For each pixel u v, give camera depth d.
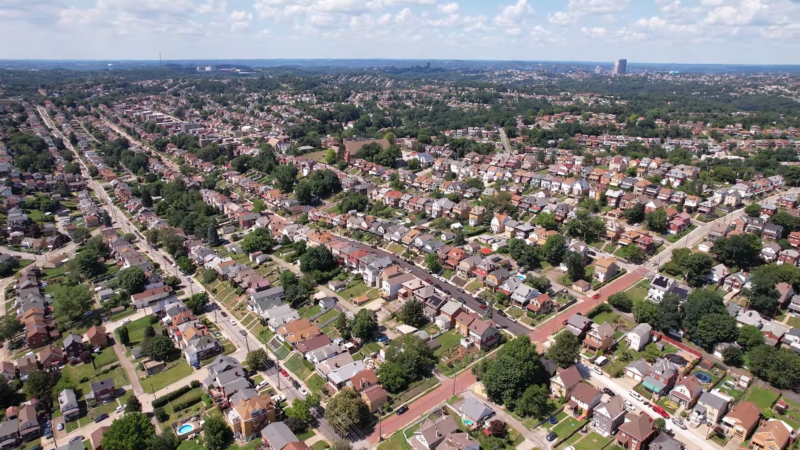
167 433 93.19
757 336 112.12
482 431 93.56
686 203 191.50
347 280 153.88
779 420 91.19
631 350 116.12
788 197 193.88
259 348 125.31
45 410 106.06
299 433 95.69
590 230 167.88
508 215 186.38
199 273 165.75
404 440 92.69
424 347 111.81
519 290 135.62
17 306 145.88
